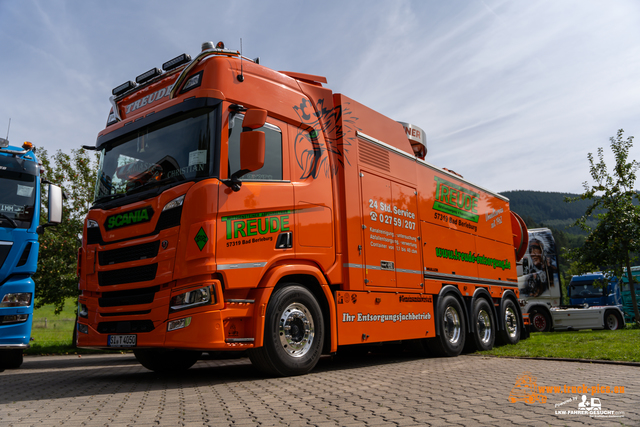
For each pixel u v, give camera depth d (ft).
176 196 17.76
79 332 20.12
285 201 19.92
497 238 39.11
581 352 27.22
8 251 28.86
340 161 23.22
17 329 28.76
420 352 30.25
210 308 16.79
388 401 14.02
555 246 70.85
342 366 24.98
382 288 24.47
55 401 15.10
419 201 29.01
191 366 27.48
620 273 67.67
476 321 33.14
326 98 23.44
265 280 18.62
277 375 19.08
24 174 30.50
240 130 19.04
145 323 17.90
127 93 22.40
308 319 20.06
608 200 67.87
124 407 13.74
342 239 22.53
